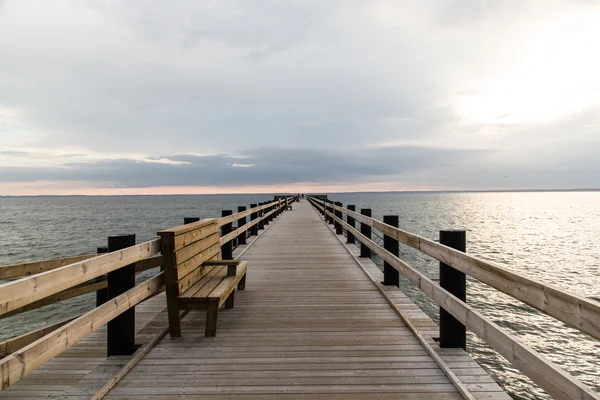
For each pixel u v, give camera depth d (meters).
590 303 1.29
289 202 30.72
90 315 2.29
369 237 6.86
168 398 2.42
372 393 2.47
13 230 45.94
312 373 2.74
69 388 2.53
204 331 3.58
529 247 31.55
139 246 2.99
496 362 9.96
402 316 3.89
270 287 5.29
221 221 5.52
